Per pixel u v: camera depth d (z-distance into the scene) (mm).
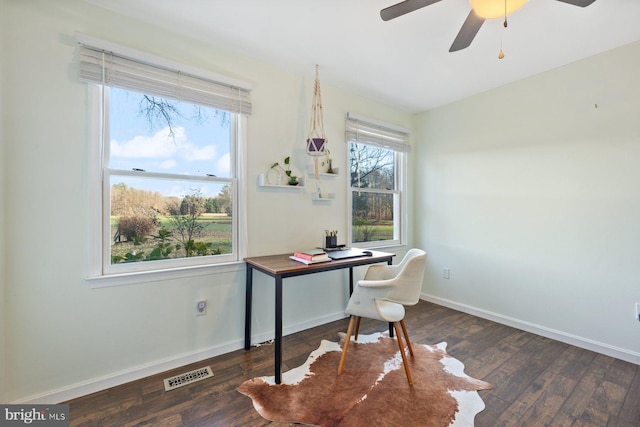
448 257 3246
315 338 2436
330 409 1550
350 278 2857
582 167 2285
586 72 2260
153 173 1913
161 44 1894
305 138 2600
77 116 1641
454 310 3146
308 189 2637
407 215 3549
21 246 1502
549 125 2463
